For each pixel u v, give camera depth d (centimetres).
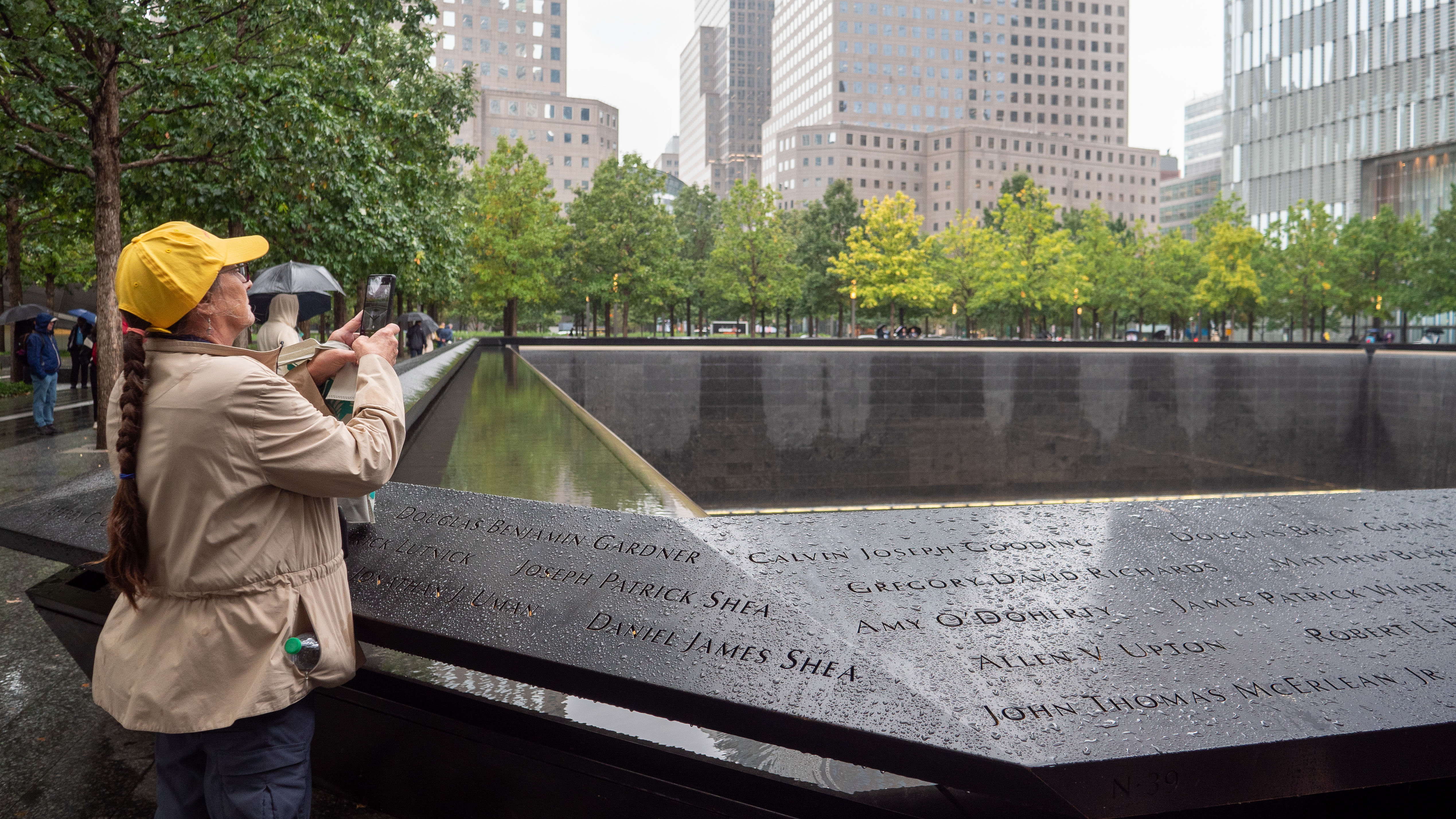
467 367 2111
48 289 2820
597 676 195
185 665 164
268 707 164
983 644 198
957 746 163
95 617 285
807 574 233
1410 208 7331
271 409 161
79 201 1194
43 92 925
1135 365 3272
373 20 1277
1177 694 181
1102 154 13062
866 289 5319
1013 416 3203
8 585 504
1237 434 3378
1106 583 230
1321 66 8038
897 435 3156
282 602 168
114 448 171
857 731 169
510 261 4212
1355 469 3484
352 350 196
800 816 195
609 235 4819
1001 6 13175
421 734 240
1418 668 195
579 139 10550
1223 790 168
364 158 1266
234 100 1027
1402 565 246
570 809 221
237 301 177
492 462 693
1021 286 5316
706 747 210
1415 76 7188
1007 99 13250
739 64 18362
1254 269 5881
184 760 174
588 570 240
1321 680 189
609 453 745
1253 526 270
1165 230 14050
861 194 12269
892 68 12900
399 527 276
